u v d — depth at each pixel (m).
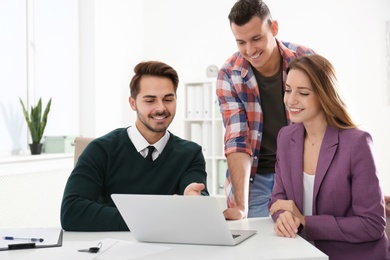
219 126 4.70
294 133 1.81
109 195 1.88
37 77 4.36
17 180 3.75
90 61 4.83
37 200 3.94
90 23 4.82
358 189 1.59
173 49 5.38
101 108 4.92
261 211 2.49
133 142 1.90
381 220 1.56
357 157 1.60
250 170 2.41
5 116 4.04
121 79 5.21
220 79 2.49
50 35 4.50
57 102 4.59
